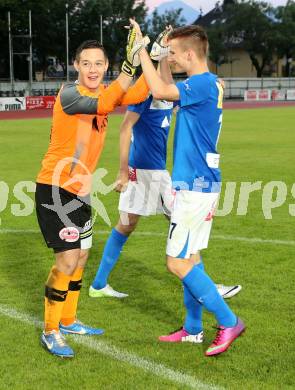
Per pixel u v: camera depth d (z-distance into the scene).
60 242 4.02
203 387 3.54
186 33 3.83
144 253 6.52
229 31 78.62
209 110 3.84
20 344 4.18
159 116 4.96
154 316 4.71
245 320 4.59
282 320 4.60
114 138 19.47
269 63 81.19
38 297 5.13
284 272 5.79
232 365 3.85
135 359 3.93
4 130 22.98
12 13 57.38
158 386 3.56
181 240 3.92
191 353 4.04
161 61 4.14
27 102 38.78
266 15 79.56
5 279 5.61
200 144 3.88
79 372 3.75
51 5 62.28
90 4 65.69
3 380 3.64
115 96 3.81
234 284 5.44
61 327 4.40
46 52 65.06
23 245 6.88
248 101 53.00
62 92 3.89
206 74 3.87
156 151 5.07
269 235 7.30
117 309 4.87
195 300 4.02
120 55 69.56
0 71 61.44
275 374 3.72
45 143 18.06
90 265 6.18
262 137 19.94
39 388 3.54
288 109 39.16
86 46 3.95
